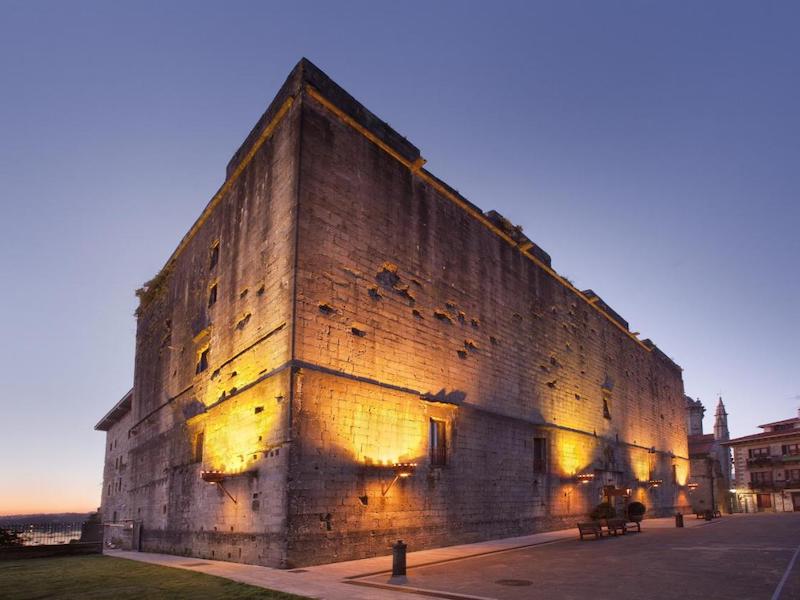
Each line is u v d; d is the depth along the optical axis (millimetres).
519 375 30047
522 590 12883
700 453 60344
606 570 15891
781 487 71250
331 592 12711
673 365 57594
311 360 18984
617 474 39219
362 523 19172
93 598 12523
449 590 12922
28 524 26469
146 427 34594
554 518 30219
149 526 30562
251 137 24891
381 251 22656
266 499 18359
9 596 13055
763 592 12297
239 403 21422
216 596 12312
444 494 22984
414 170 25156
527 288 32469
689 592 12438
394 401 21531
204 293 27703
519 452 28531
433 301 24844
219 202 27656
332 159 21562
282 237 20500
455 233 27188
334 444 18922
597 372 39250
